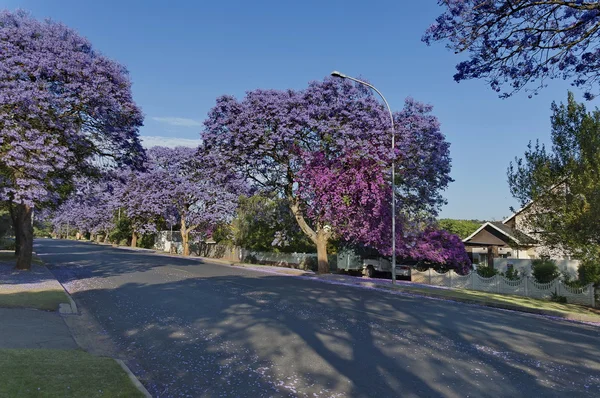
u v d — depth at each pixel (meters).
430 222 26.61
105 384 5.17
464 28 7.84
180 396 5.30
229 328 9.16
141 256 39.72
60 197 21.75
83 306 11.95
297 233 34.34
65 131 15.18
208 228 47.50
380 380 6.00
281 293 15.41
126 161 19.38
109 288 15.67
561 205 15.63
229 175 25.78
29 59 14.05
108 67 16.09
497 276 19.94
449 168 24.83
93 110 16.11
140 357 7.10
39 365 5.69
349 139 21.91
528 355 7.75
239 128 23.44
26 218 20.06
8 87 13.27
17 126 14.05
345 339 8.35
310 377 6.07
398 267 26.94
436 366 6.74
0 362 5.67
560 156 16.08
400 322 10.47
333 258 33.03
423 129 23.08
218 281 19.12
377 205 23.31
